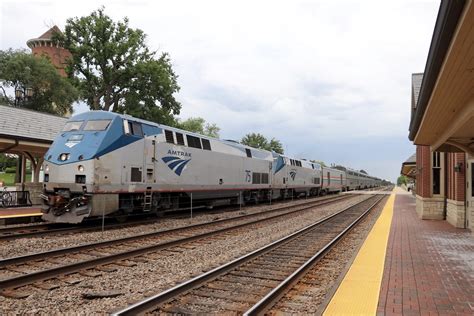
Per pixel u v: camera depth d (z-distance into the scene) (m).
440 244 10.49
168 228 13.87
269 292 5.84
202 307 5.54
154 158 14.88
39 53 61.47
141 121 14.46
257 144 84.19
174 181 16.16
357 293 5.80
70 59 41.34
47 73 39.19
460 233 12.77
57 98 39.84
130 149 13.60
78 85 41.69
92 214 12.09
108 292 6.11
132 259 8.59
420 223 15.98
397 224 15.58
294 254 9.56
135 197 14.20
